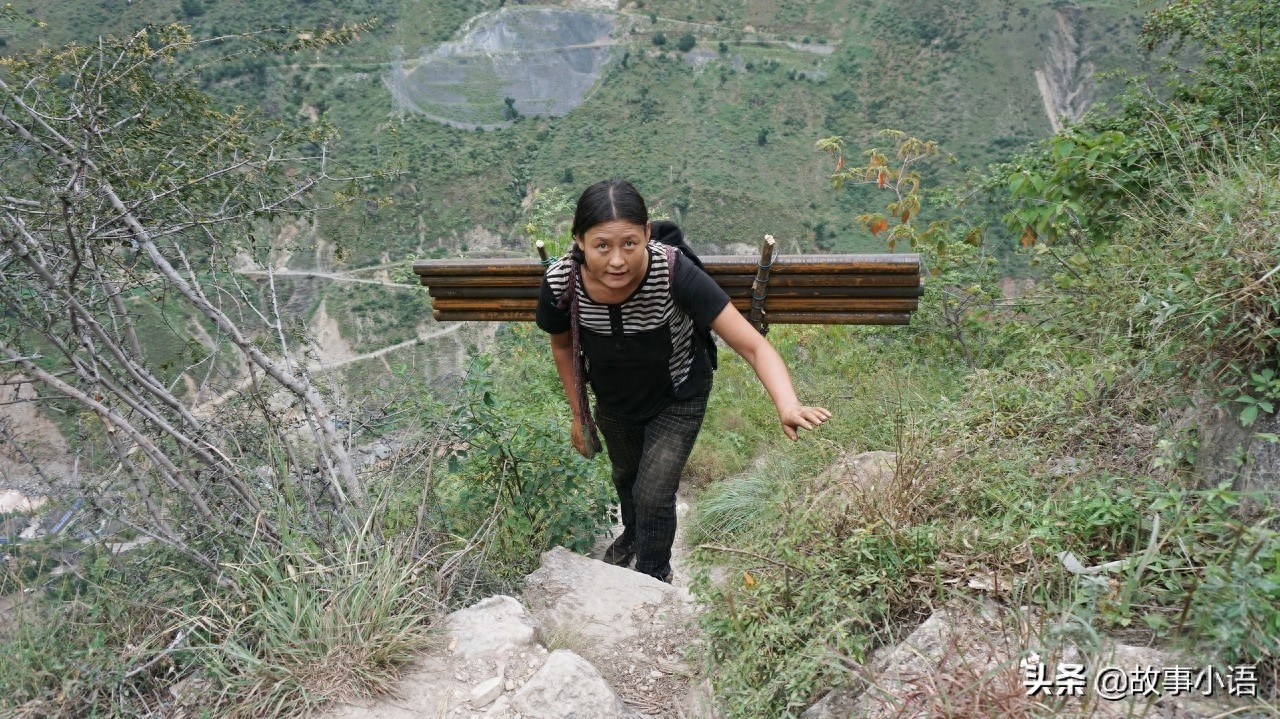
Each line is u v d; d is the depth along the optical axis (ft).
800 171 331.98
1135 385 11.05
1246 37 20.66
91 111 11.14
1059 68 390.83
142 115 12.31
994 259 21.66
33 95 11.54
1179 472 9.57
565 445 14.38
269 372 12.02
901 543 9.11
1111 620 7.48
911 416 13.20
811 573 9.10
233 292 13.29
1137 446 10.43
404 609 9.56
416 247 241.55
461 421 13.53
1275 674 6.59
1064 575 8.27
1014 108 373.20
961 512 9.75
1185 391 10.19
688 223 280.51
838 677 7.74
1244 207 9.96
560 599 11.76
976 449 11.07
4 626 9.01
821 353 26.68
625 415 12.23
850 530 9.60
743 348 10.40
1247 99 19.01
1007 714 6.54
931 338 21.77
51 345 11.37
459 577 11.16
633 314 10.75
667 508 12.45
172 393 12.28
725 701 8.79
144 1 299.38
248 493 11.00
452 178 296.71
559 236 25.63
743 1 467.11
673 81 406.21
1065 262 17.02
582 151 341.82
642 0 469.16
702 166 328.70
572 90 402.72
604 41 441.27
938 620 8.02
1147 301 10.11
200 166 12.66
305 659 8.89
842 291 11.26
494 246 254.06
